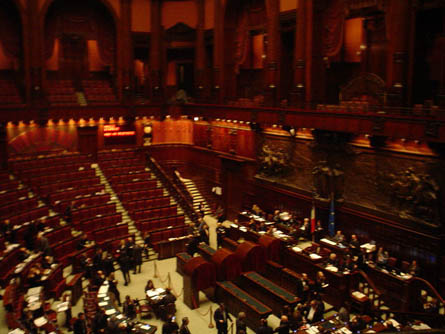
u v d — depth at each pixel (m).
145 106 33.56
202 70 34.03
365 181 20.72
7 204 22.89
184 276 18.92
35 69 29.56
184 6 34.66
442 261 17.70
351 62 25.08
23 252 19.33
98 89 34.09
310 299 17.05
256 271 19.98
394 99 19.52
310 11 23.81
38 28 29.56
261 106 26.73
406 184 18.73
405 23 19.12
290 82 28.52
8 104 28.73
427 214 18.08
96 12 33.59
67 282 19.45
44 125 29.58
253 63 31.91
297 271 20.00
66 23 32.84
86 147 32.09
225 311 16.28
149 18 34.28
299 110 23.05
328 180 22.42
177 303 19.16
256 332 16.28
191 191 32.06
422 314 15.79
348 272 18.03
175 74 38.38
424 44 20.38
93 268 20.03
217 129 31.31
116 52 34.16
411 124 17.67
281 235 22.22
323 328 14.86
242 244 20.17
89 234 23.59
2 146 27.59
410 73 19.94
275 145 26.02
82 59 35.62
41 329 14.71
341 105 22.48
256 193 27.72
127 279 21.08
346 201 21.77
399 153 19.03
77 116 30.86
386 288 17.84
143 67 38.62
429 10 19.88
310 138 23.50
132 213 25.84
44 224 22.02
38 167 27.77
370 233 20.58
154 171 31.27
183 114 33.97
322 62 24.48
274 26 26.19
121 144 33.88
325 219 22.81
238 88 33.34
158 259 23.67
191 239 22.81
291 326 15.20
